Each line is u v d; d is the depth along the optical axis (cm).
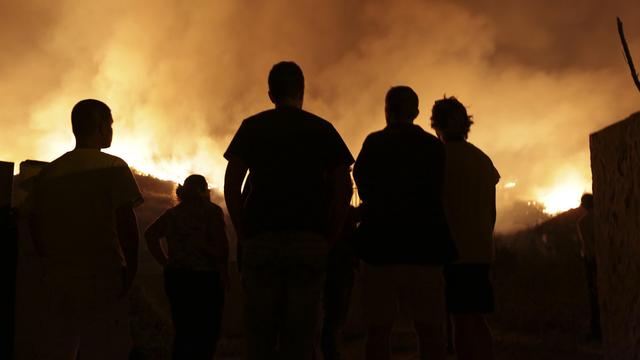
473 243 645
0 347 688
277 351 524
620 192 585
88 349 533
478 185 654
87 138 556
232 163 529
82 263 534
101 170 546
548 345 1201
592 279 1270
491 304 643
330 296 900
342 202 529
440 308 601
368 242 600
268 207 509
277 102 548
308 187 515
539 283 1620
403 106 625
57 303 530
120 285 548
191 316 862
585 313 1408
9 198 707
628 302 572
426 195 601
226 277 888
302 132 523
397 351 1185
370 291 611
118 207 546
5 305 695
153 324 1047
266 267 505
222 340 1298
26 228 741
